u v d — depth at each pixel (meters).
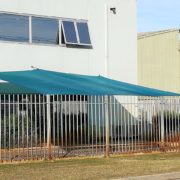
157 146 21.75
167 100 22.16
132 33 26.94
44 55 24.31
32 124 18.80
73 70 25.11
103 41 26.03
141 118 21.89
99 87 20.77
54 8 24.75
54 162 17.66
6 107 19.72
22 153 18.39
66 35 24.94
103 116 21.50
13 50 23.47
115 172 15.36
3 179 14.04
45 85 19.19
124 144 21.11
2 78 19.78
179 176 15.34
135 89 21.98
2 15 23.31
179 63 37.84
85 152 19.91
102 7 26.12
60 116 19.75
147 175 14.81
